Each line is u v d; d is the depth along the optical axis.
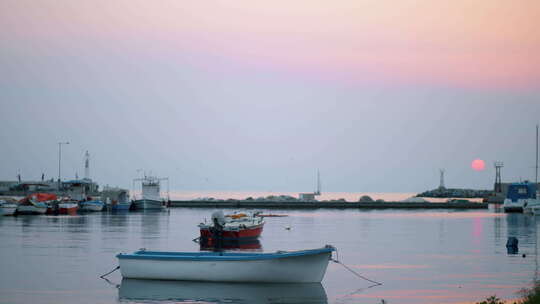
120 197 143.75
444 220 108.19
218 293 37.22
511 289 38.81
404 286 39.72
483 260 50.94
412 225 94.31
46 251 55.16
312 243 65.00
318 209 157.25
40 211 116.81
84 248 57.62
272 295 36.88
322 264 39.91
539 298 30.81
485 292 37.91
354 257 52.84
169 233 75.69
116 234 73.38
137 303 34.81
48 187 172.75
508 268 46.66
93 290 37.97
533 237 72.25
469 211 147.12
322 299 36.03
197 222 97.56
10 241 63.62
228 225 65.31
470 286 39.66
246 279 39.38
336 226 92.12
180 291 37.69
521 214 132.12
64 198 131.62
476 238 70.75
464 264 48.66
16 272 43.69
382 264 48.66
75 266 46.31
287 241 67.12
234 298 36.06
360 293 37.59
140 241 65.06
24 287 38.72
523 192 140.12
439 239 69.62
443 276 43.19
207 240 64.69
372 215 127.00
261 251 57.22
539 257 53.00
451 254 55.06
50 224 90.19
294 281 39.62
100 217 111.62
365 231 81.75
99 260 49.41
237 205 162.88
